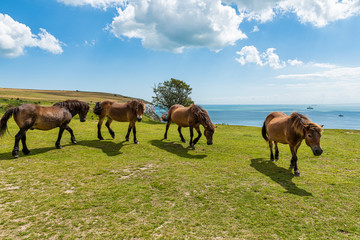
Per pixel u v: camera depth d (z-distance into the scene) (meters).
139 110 7.97
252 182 4.54
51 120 6.30
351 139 11.38
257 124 94.44
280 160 6.59
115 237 2.55
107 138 9.23
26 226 2.72
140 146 7.95
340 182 4.57
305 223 2.96
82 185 4.10
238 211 3.26
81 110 7.73
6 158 5.64
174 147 8.18
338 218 3.10
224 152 7.64
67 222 2.84
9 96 80.69
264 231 2.75
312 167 5.80
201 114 7.59
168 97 28.70
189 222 2.94
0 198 3.44
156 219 2.99
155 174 4.91
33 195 3.59
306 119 4.92
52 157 5.90
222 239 2.57
